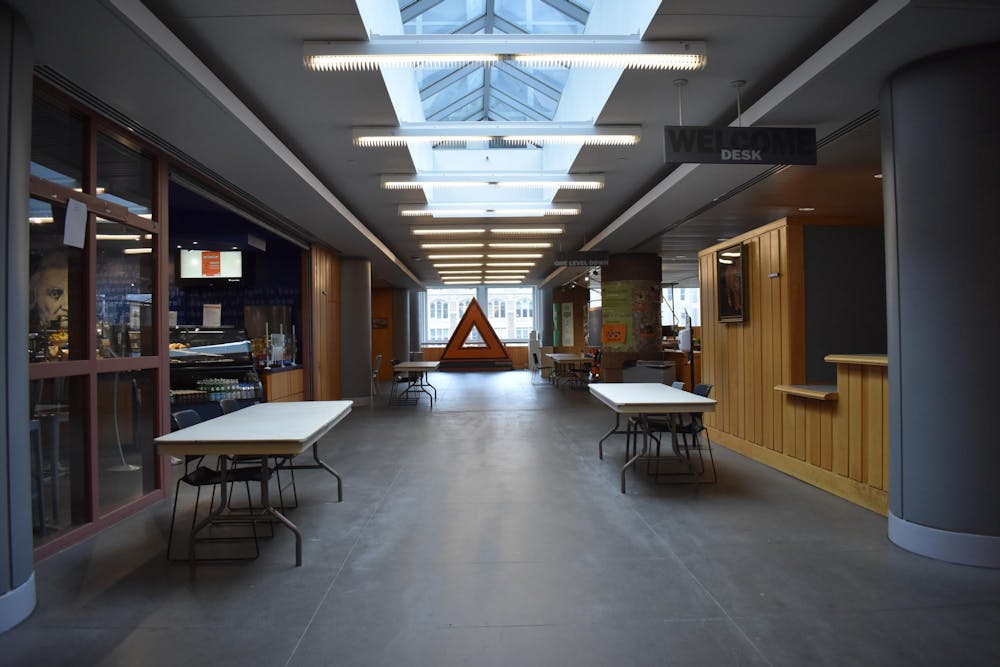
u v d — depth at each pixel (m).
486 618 2.82
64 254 4.02
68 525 4.00
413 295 23.41
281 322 10.22
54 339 3.92
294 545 3.84
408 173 7.14
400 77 5.41
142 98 4.07
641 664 2.41
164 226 5.27
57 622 2.82
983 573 3.30
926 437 3.57
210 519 3.52
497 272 18.20
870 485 4.54
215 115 4.38
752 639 2.60
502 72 7.19
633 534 4.00
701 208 8.28
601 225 10.73
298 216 8.09
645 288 12.51
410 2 5.37
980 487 3.41
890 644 2.55
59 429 3.96
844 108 4.60
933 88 3.59
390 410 10.84
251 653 2.52
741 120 4.96
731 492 5.06
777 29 3.97
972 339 3.43
